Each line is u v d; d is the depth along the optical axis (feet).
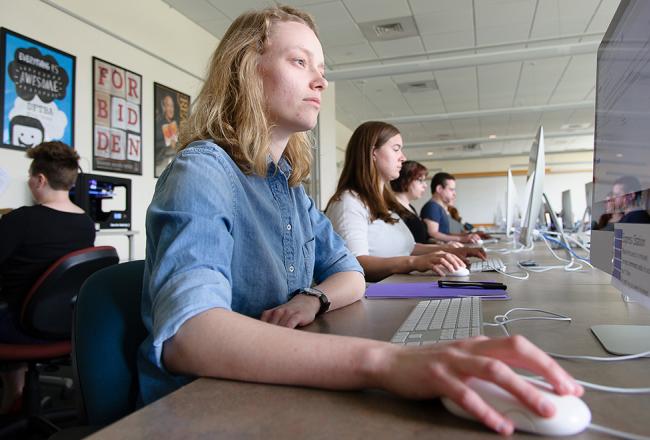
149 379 1.98
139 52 12.82
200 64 15.37
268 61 2.84
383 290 3.76
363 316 2.78
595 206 2.78
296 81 2.84
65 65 10.58
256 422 1.25
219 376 1.58
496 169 46.44
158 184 2.35
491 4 14.76
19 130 9.55
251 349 1.55
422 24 16.03
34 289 5.48
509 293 3.54
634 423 1.19
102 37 11.61
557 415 1.11
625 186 2.13
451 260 4.74
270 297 2.68
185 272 1.78
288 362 1.50
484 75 21.86
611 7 15.05
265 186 2.83
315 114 2.95
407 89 23.71
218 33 15.92
